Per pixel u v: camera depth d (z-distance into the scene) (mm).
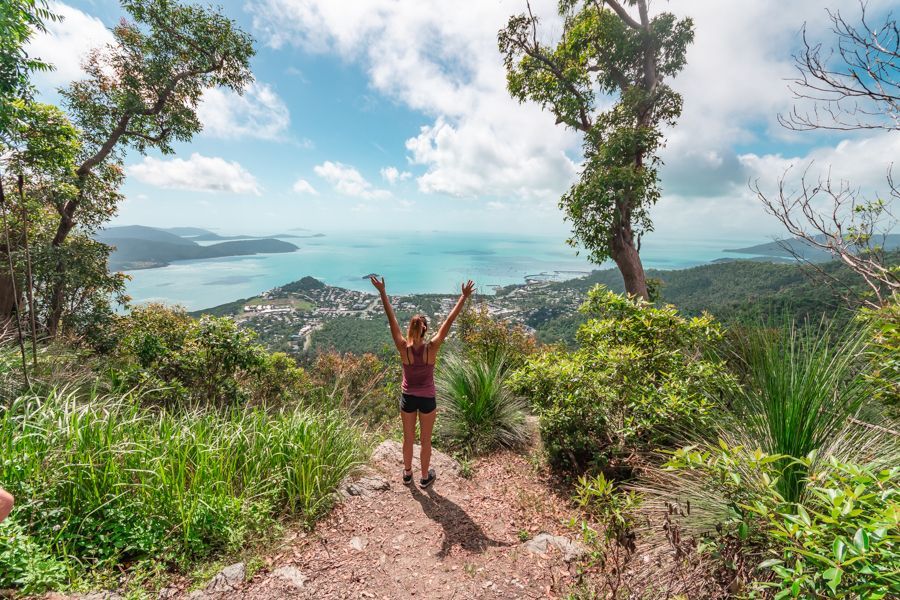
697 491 2322
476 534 2957
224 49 13492
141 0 11703
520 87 12109
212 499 2705
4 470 2381
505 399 5203
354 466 3723
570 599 2121
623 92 10312
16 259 6863
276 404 6711
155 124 13516
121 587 2127
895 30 2068
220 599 2141
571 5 10992
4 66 6824
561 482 3801
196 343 6309
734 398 3066
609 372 3654
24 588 1910
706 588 1771
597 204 9164
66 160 9195
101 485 2559
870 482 1178
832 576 990
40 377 4492
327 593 2289
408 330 3424
